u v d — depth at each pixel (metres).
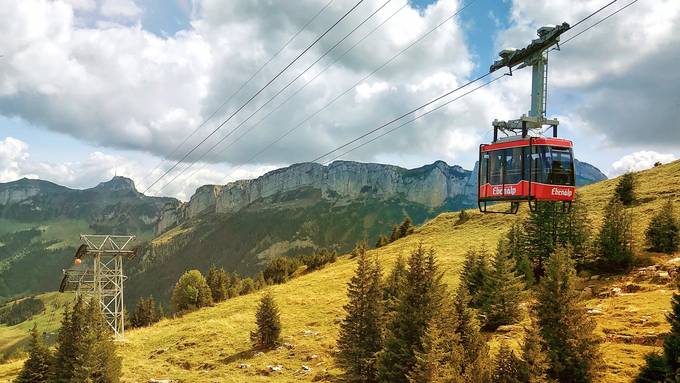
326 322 62.03
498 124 35.03
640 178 113.00
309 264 138.00
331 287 84.19
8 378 58.94
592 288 54.56
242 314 75.88
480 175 36.00
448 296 37.59
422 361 31.11
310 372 45.75
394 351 36.19
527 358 28.19
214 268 137.12
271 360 50.66
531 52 31.67
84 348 44.16
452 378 28.39
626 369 31.67
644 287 50.56
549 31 30.39
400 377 34.94
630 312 43.03
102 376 44.44
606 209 65.31
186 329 70.56
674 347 27.44
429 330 33.06
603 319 42.88
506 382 28.22
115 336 70.12
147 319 125.25
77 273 73.69
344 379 42.59
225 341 59.97
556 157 32.47
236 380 45.28
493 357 37.00
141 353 60.88
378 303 43.34
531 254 67.69
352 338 43.00
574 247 64.06
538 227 68.31
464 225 119.31
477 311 47.56
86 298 68.81
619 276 57.12
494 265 51.31
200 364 52.59
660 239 62.50
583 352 31.16
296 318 65.94
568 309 32.81
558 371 30.92
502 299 48.62
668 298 45.12
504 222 110.12
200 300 110.56
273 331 55.94
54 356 46.03
